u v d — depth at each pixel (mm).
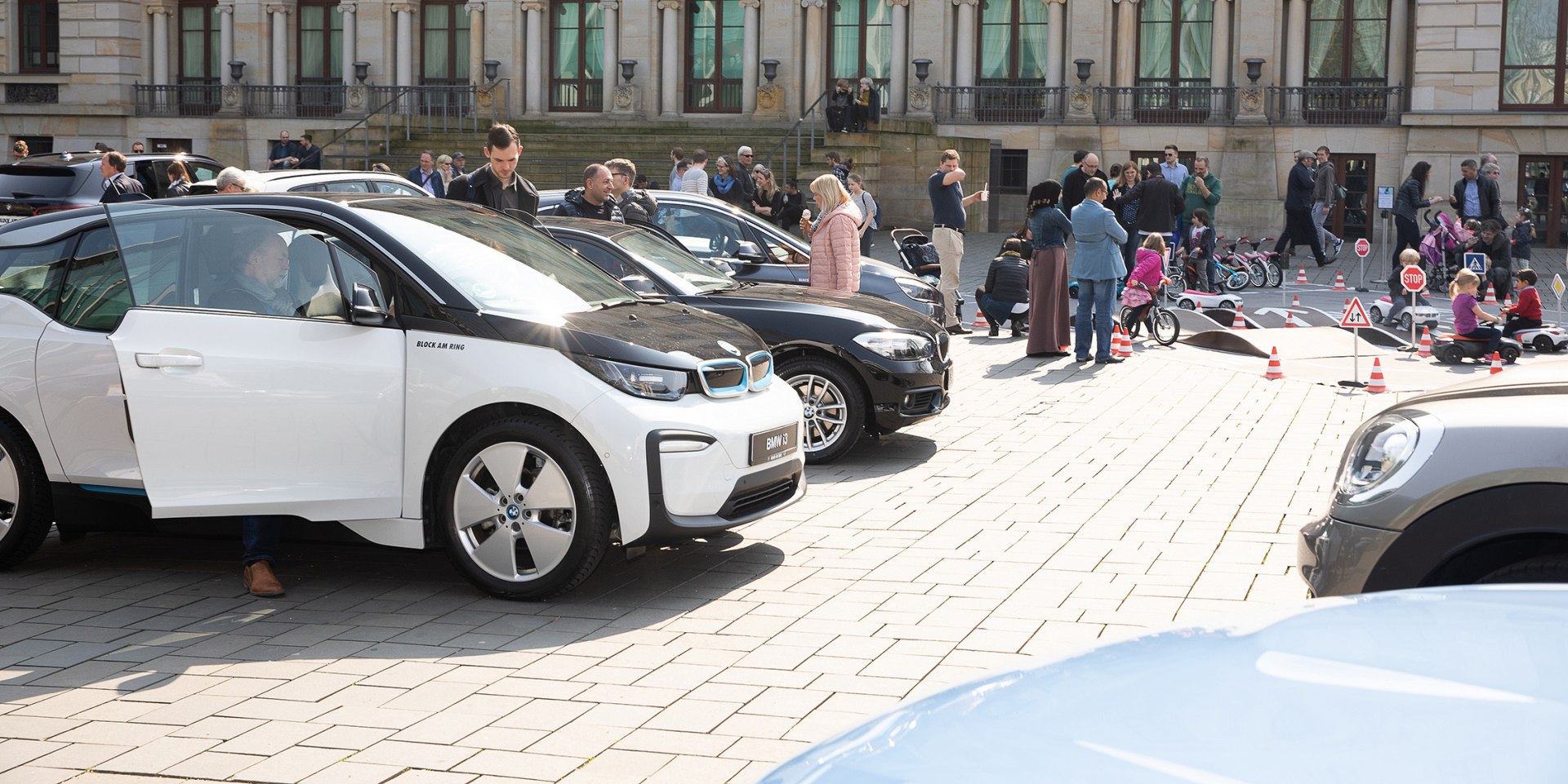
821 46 36969
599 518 6121
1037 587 6371
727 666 5363
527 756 4488
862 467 9242
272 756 4496
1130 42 35281
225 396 6289
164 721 4816
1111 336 14148
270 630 5883
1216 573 6566
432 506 6324
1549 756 1726
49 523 6754
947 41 36312
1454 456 4199
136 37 40531
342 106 39219
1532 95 32312
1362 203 33562
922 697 2305
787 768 2100
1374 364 12828
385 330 6273
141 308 6445
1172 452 9648
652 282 9391
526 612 6105
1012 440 10141
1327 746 1826
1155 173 25984
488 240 6809
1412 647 2152
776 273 12242
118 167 17391
